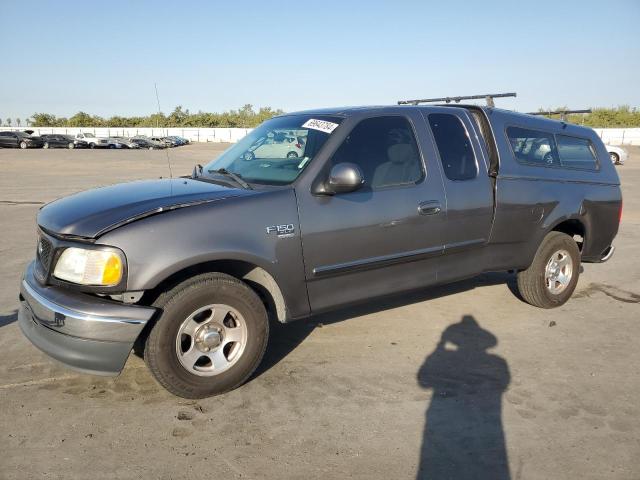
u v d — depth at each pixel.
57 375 3.85
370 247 4.04
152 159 31.84
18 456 2.91
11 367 3.96
